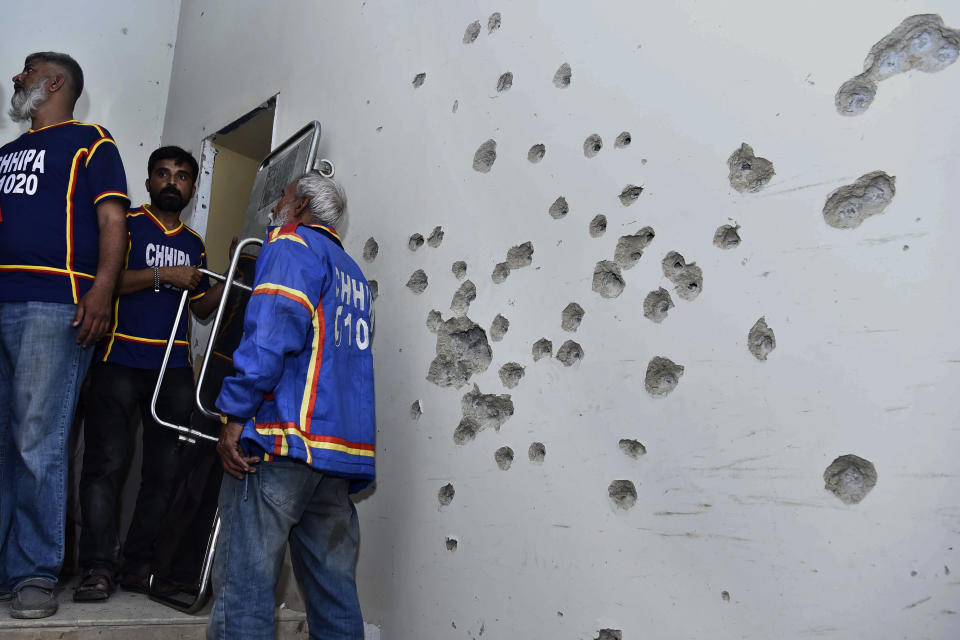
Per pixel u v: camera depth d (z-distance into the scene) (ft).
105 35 13.33
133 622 7.15
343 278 6.79
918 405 4.47
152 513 8.97
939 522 4.29
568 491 6.17
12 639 6.57
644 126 6.21
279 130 10.57
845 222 4.96
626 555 5.69
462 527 6.93
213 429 8.71
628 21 6.50
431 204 7.98
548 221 6.81
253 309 6.02
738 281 5.40
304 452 5.91
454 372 7.44
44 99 8.14
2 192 7.61
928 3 4.76
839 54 5.12
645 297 5.95
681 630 5.27
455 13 8.25
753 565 4.99
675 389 5.62
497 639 6.41
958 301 4.42
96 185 7.74
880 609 4.42
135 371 8.98
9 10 12.35
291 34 10.84
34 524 7.13
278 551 6.04
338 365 6.47
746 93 5.58
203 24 13.35
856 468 4.71
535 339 6.69
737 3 5.75
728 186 5.57
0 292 7.30
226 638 5.89
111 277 7.55
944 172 4.58
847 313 4.84
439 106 8.16
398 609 7.31
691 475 5.41
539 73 7.19
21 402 7.14
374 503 7.84
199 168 12.46
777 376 5.08
